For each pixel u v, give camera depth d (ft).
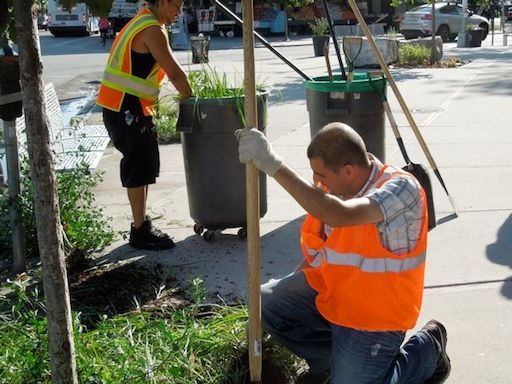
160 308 14.75
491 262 16.96
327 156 10.11
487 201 21.48
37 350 11.47
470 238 18.49
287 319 11.32
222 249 18.13
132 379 11.01
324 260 10.57
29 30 9.57
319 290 11.09
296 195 9.58
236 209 18.16
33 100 9.69
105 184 25.00
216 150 17.75
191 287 15.29
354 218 9.62
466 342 13.35
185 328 12.66
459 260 17.10
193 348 12.12
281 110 39.19
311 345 11.51
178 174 25.93
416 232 10.16
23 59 9.61
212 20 113.39
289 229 19.49
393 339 10.41
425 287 15.72
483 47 84.64
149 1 17.42
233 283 16.02
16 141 16.65
